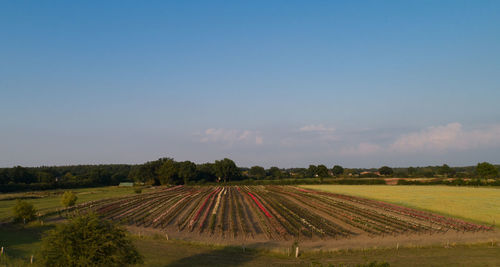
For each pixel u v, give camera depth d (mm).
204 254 33188
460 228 50500
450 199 89000
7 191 120438
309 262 29750
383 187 135875
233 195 110062
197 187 157875
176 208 74750
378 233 47438
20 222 53062
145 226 53375
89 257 20234
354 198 93188
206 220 59312
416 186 139000
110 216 63844
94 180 168375
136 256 22656
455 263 27891
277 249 35844
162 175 175250
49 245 20812
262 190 130250
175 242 40156
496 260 28781
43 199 94875
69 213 63719
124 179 198000
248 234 46875
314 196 100188
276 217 61156
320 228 50219
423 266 26891
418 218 60625
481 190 116500
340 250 35875
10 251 32281
